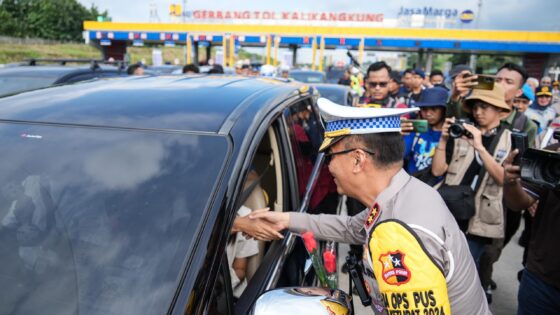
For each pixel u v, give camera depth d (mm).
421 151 2941
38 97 1559
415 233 952
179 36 22562
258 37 22031
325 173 2324
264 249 1812
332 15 21953
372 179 1104
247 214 1689
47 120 1367
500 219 2242
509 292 3189
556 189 1314
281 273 1479
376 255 988
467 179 2299
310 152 2299
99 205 1141
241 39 22000
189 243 1041
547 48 20562
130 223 1100
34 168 1225
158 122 1336
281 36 22047
